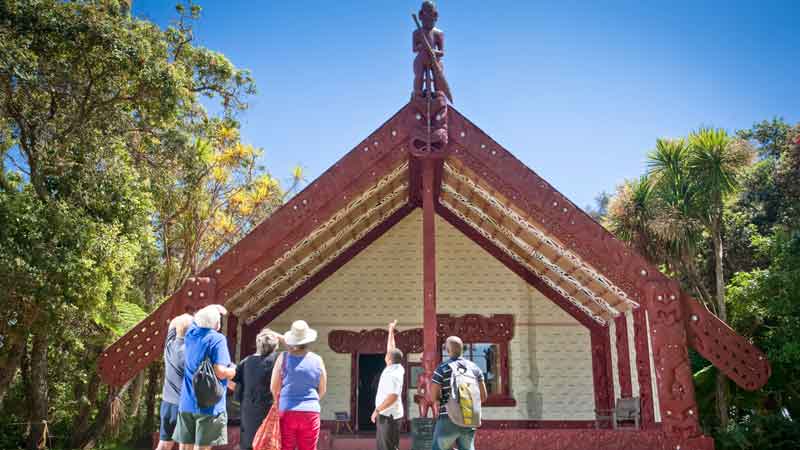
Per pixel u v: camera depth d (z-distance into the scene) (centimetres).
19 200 1177
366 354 1456
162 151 1669
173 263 2183
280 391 509
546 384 1399
